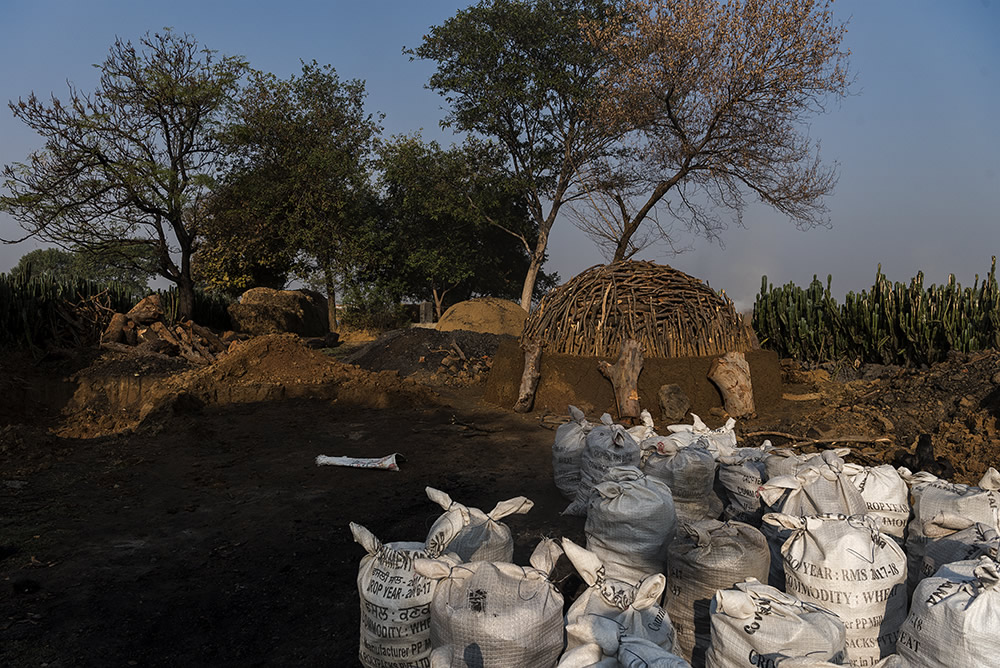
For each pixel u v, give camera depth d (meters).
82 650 4.23
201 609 4.84
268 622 4.68
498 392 12.59
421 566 3.53
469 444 9.62
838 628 3.14
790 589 3.76
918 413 9.89
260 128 31.72
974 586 3.08
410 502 7.17
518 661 3.19
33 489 7.44
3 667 4.00
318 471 8.37
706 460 5.73
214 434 10.05
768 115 24.23
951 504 4.16
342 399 12.42
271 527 6.47
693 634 3.89
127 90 22.94
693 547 3.97
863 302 15.12
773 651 3.00
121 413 13.12
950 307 13.86
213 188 24.59
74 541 6.02
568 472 7.08
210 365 14.50
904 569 3.68
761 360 12.03
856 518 3.78
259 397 12.63
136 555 5.79
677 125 25.20
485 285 39.28
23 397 13.65
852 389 12.80
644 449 6.28
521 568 3.55
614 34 26.41
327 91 33.94
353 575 5.41
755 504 5.73
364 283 35.56
